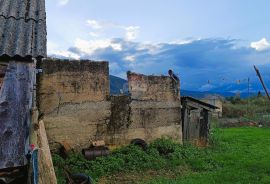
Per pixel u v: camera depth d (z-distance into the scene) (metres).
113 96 17.84
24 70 6.40
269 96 18.28
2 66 6.61
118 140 17.98
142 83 19.05
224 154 18.81
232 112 47.84
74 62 16.52
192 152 18.77
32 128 5.37
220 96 66.38
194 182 13.21
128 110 18.33
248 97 64.69
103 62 17.42
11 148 4.84
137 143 18.16
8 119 5.29
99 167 14.68
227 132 30.08
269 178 13.69
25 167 4.86
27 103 5.62
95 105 17.14
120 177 14.28
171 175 14.81
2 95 5.71
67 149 16.12
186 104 21.69
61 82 16.14
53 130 15.93
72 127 16.45
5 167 4.59
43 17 8.12
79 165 14.78
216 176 14.08
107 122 17.56
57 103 16.03
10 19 7.84
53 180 7.09
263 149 20.75
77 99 16.59
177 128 20.56
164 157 17.66
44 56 6.67
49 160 7.38
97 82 17.20
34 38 7.21
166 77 20.19
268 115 45.81
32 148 4.93
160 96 19.81
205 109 22.64
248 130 31.92
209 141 22.31
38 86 15.52
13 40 7.04
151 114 19.38
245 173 14.58
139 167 15.62
